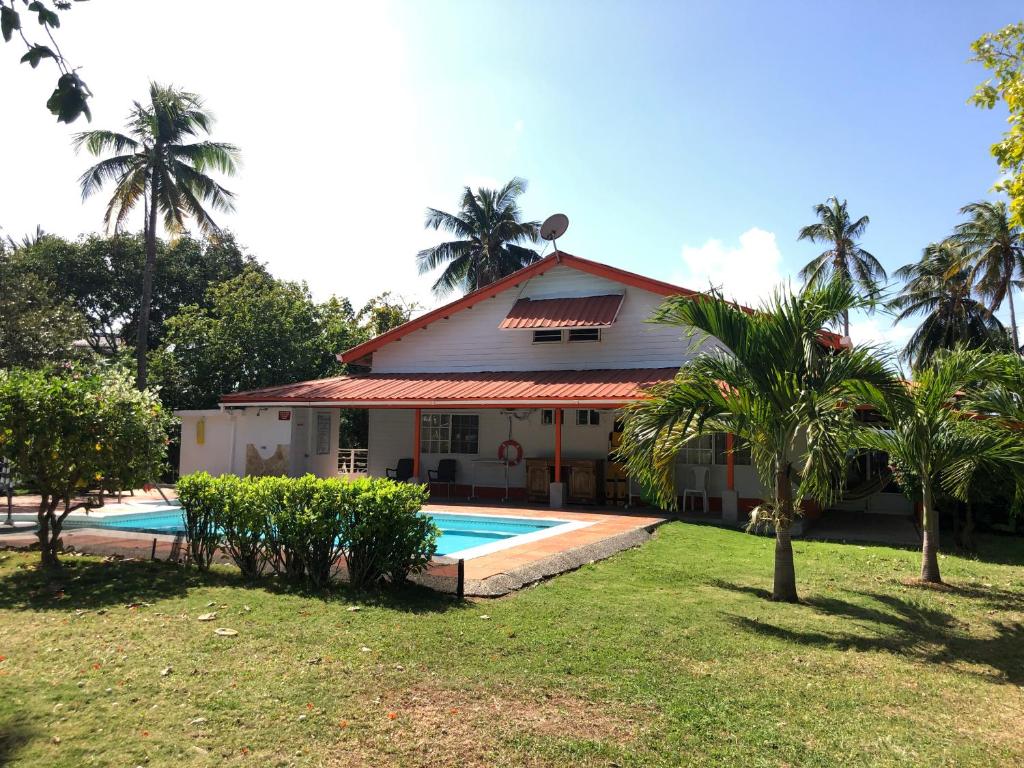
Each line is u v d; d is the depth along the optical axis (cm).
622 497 1653
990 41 735
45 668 472
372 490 732
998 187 721
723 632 610
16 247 3300
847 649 586
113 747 358
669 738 392
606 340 1780
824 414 682
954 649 605
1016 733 419
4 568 806
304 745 368
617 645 552
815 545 1173
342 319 3123
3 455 776
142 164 2262
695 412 753
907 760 377
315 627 575
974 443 869
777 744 389
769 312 732
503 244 3753
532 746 376
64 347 2139
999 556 1155
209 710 405
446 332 1978
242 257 3856
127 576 768
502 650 530
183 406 2539
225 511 783
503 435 1872
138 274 3466
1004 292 3409
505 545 988
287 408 1873
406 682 460
